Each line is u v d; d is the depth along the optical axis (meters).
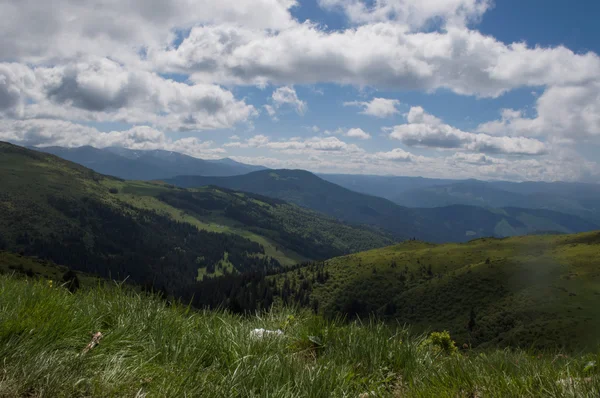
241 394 2.98
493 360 3.83
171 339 3.91
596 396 2.68
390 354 4.00
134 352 3.55
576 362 3.46
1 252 87.31
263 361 3.48
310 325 4.60
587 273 142.38
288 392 2.94
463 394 3.07
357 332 4.43
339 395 3.07
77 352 3.36
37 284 4.74
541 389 2.91
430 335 4.49
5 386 2.58
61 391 2.64
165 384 2.95
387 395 3.29
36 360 2.85
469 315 133.62
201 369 3.47
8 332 3.10
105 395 2.72
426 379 3.43
